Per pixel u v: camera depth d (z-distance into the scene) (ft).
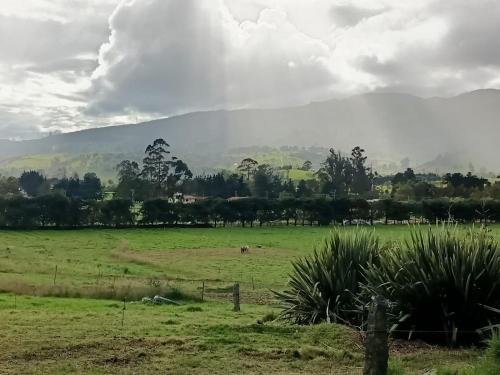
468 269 48.91
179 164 540.52
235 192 540.11
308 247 230.68
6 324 55.83
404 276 50.65
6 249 182.80
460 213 328.90
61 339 47.65
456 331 47.39
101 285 101.60
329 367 41.06
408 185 457.68
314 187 554.87
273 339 49.29
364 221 363.97
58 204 320.50
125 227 336.70
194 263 170.19
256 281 131.85
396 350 46.03
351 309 55.26
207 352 44.39
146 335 50.88
